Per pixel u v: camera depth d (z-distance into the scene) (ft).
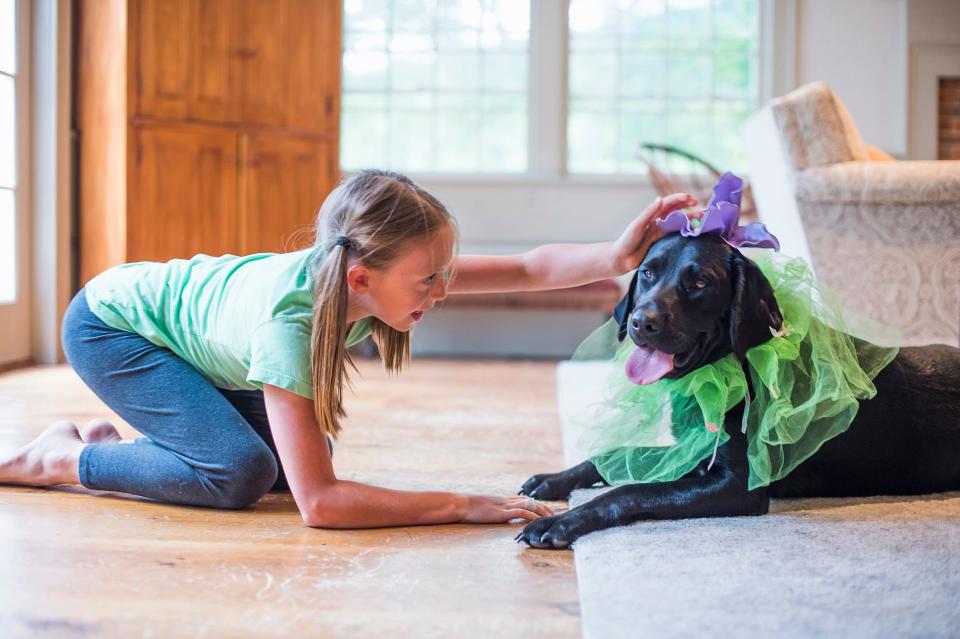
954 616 3.96
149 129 14.64
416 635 3.84
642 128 20.27
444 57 20.13
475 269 6.38
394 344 6.07
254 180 15.83
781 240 11.68
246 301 5.66
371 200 5.24
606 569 4.54
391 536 5.28
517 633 3.88
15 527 5.36
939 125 19.97
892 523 5.41
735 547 4.90
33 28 14.21
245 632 3.85
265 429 6.43
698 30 20.12
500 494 6.48
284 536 5.25
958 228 10.14
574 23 20.17
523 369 16.37
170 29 14.75
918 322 10.41
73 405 10.30
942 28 19.62
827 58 19.94
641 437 5.70
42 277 14.49
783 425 5.30
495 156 20.25
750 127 12.53
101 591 4.32
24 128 14.21
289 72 16.14
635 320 5.11
